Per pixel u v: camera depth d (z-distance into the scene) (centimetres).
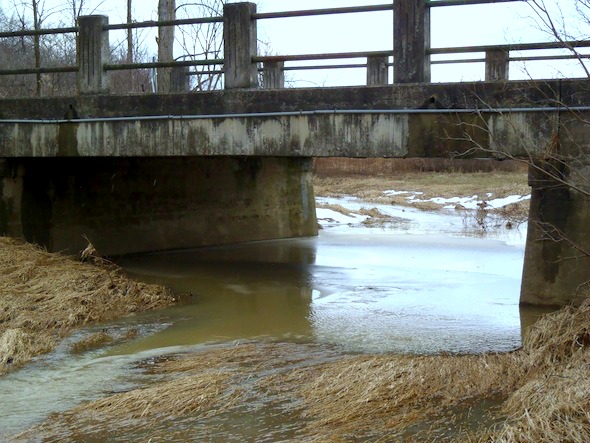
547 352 805
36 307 1126
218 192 1964
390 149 1100
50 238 1573
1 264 1312
